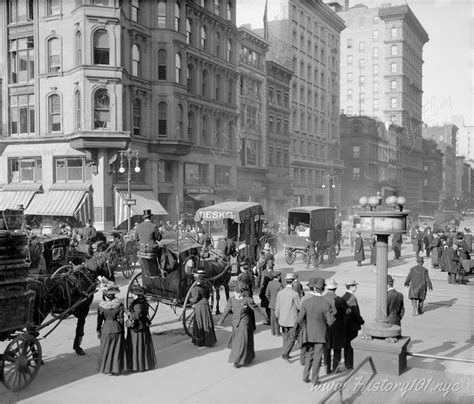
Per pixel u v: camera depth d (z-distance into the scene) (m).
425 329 13.05
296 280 11.49
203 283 11.66
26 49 36.12
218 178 33.91
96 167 32.56
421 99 64.12
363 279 20.94
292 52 48.81
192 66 34.16
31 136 35.28
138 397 8.02
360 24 64.38
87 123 32.12
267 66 42.41
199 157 33.25
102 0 32.19
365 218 9.78
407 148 57.81
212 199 32.31
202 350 10.99
